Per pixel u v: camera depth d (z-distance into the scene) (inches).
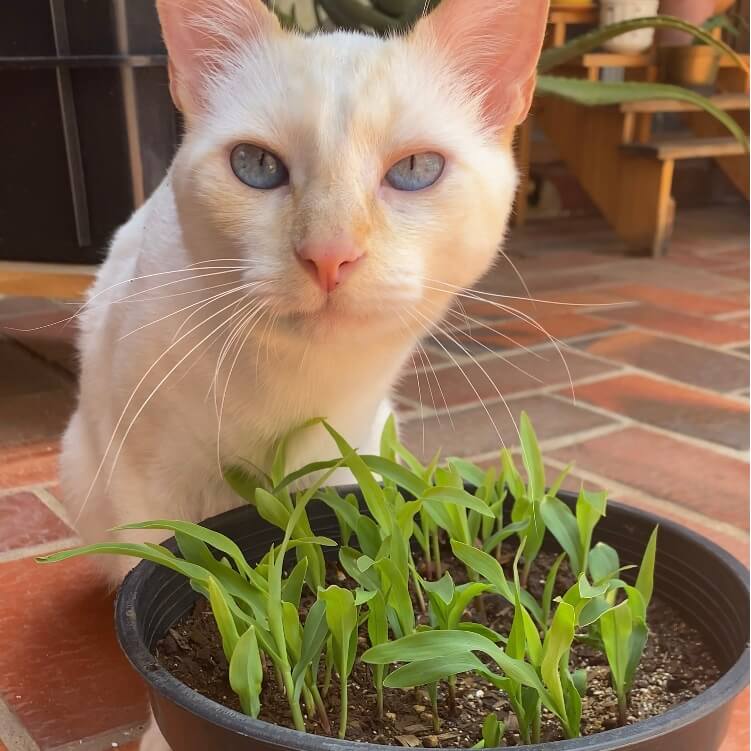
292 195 9.1
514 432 20.1
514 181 10.8
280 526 9.4
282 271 8.9
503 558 10.9
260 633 8.0
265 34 10.0
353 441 12.0
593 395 22.4
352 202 8.8
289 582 8.7
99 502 12.5
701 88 37.8
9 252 21.4
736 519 16.3
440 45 10.1
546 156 46.1
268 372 10.4
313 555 9.4
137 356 10.9
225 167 9.5
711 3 36.9
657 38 37.8
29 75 19.9
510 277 33.4
